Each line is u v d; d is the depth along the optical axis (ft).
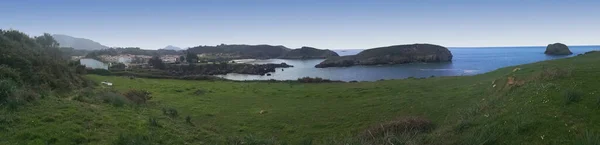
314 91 103.30
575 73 51.29
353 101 80.23
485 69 295.07
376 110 66.44
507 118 36.91
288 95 97.71
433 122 51.26
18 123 42.45
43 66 85.05
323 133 54.39
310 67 424.87
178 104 83.05
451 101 65.31
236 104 84.07
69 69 103.81
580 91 39.47
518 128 33.17
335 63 422.82
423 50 462.19
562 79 48.78
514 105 41.55
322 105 77.97
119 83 128.06
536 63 110.93
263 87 120.57
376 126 49.11
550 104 37.81
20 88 59.82
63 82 85.15
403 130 44.73
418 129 45.14
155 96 95.66
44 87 72.64
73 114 49.19
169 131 47.39
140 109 64.59
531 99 41.88
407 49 463.42
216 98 93.76
